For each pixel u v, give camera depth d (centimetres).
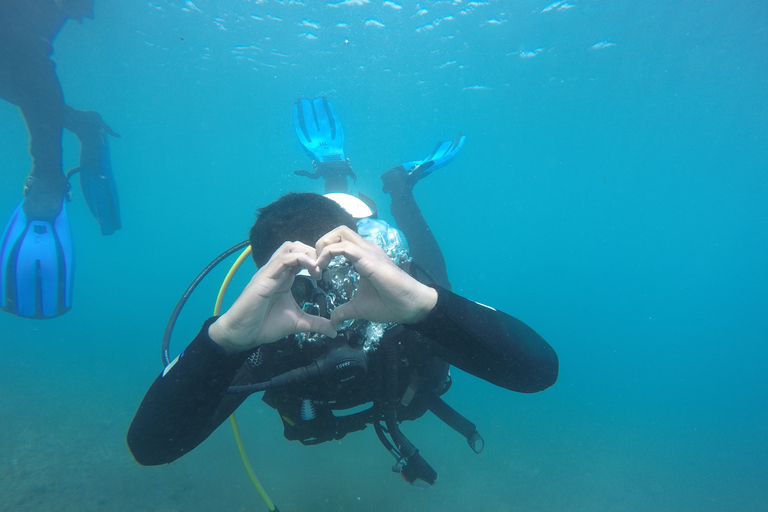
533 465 980
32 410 1020
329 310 173
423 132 3397
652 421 1354
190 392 149
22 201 641
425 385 262
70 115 723
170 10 1539
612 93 2311
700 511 884
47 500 705
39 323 2192
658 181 5619
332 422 244
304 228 167
